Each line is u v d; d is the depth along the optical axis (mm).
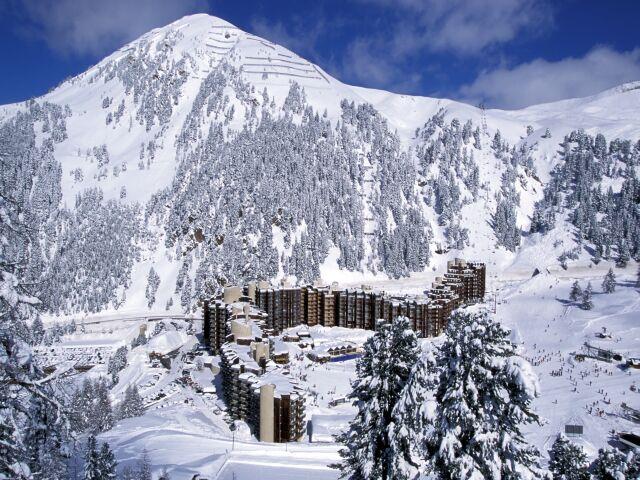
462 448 28672
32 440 22328
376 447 34000
